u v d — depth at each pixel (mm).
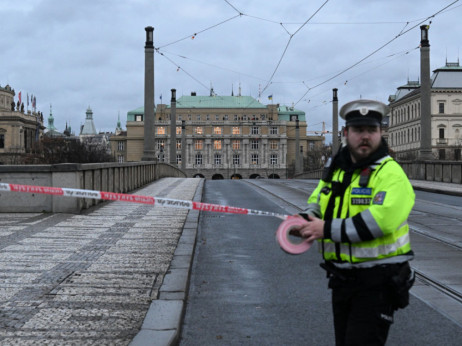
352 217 3254
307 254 10117
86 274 7742
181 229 12281
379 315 3244
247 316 6328
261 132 162500
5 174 14852
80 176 15195
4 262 8477
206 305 6797
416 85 125562
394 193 3234
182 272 7852
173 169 48000
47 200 14961
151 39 29953
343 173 3486
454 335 5605
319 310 6539
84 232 11688
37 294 6648
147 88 30391
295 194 25391
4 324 5484
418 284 7719
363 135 3387
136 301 6395
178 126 161250
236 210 3521
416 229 13234
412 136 109812
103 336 5164
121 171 21172
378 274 3275
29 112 145375
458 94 103188
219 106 162875
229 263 9352
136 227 12555
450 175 31891
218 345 5379
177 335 5375
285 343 5422
